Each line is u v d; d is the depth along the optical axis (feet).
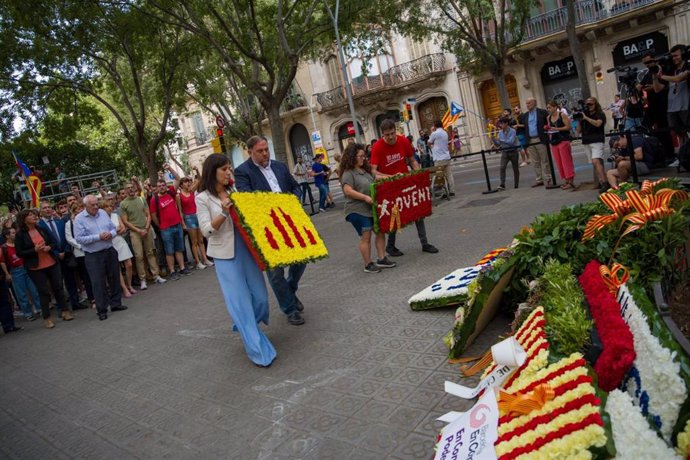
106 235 26.55
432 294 17.12
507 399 8.54
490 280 13.07
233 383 15.14
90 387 17.28
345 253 29.99
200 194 15.92
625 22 76.54
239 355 17.35
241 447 11.62
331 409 12.37
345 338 16.58
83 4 50.67
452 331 13.87
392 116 109.19
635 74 31.19
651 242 11.13
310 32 59.11
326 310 19.85
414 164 25.30
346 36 70.64
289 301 18.76
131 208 32.63
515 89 91.40
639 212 11.82
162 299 28.81
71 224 29.81
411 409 11.58
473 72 81.76
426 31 70.64
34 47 54.80
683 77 23.99
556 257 13.50
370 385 13.10
